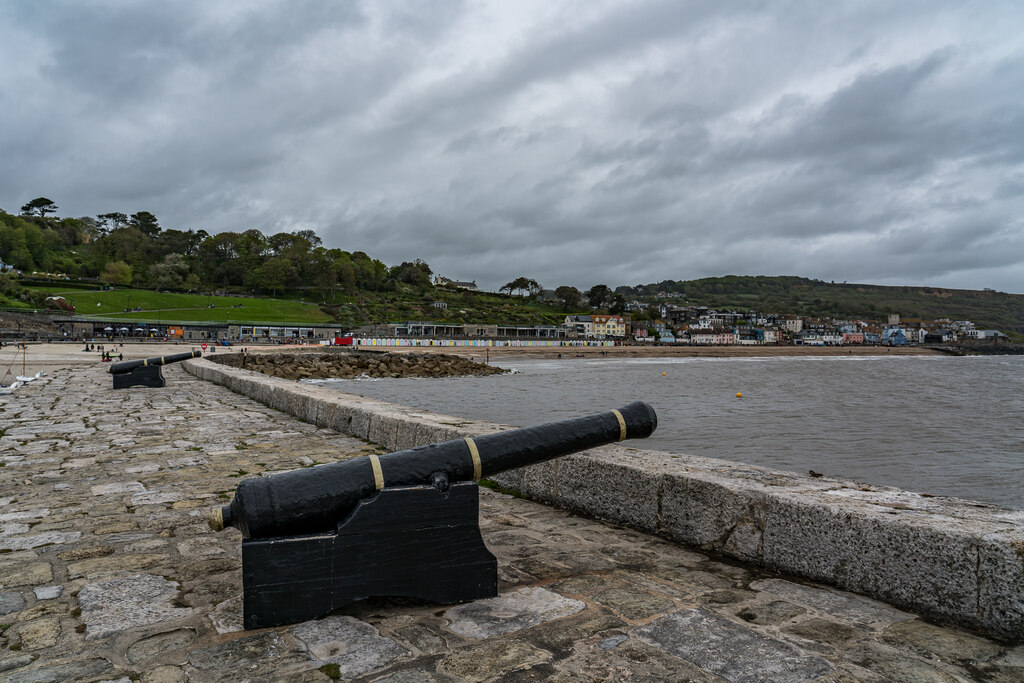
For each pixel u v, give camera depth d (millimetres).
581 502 4637
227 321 117875
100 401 12883
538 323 183375
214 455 7074
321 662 2434
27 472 6188
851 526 3082
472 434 5805
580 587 3201
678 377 51469
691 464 4344
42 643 2631
